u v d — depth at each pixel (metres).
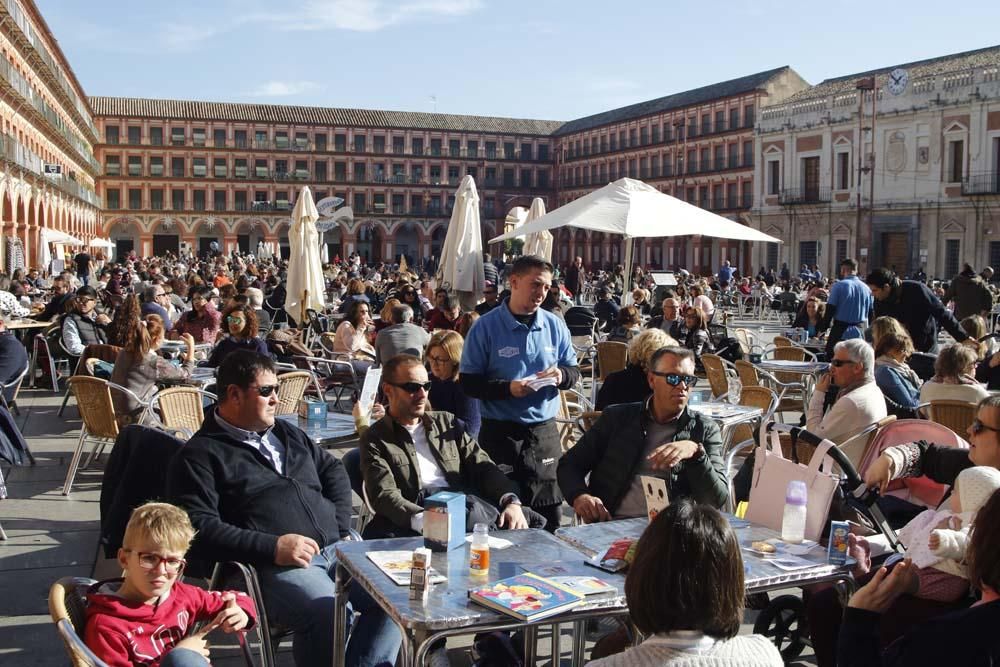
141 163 90.56
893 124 54.41
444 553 4.28
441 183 96.56
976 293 17.48
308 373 9.59
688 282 41.03
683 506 2.69
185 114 90.88
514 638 5.12
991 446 4.68
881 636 4.32
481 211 97.38
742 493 6.26
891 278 12.35
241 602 4.25
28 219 48.47
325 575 4.80
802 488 4.50
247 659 4.42
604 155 90.19
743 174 71.06
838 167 58.69
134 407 8.75
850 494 4.80
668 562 2.60
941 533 4.14
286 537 4.71
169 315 16.53
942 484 5.20
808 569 4.08
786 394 12.68
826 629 4.59
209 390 10.14
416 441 5.59
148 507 4.05
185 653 3.87
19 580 6.48
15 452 7.72
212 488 4.88
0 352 10.02
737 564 2.63
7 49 44.47
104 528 5.56
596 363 14.66
